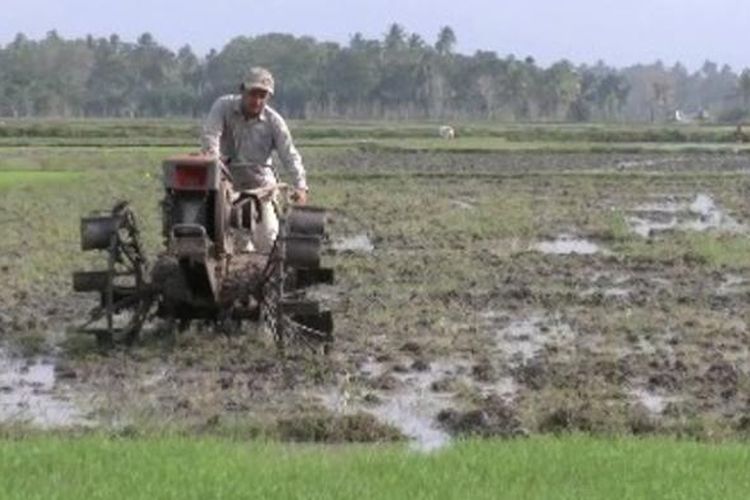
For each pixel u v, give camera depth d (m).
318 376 25.23
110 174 93.50
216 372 25.41
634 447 18.34
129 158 113.88
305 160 121.94
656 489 15.91
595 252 49.22
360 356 27.50
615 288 39.41
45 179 84.69
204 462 16.86
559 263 45.25
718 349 29.55
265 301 26.86
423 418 22.39
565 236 55.09
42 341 28.75
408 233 54.91
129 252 27.67
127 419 21.73
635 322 32.78
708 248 48.41
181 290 26.78
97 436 19.19
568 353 28.66
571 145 156.00
